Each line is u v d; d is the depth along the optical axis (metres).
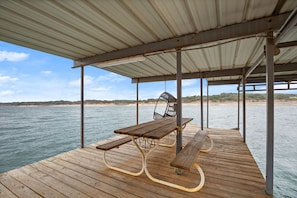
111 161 2.81
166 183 2.00
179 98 2.42
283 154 5.33
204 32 2.08
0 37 2.36
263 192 1.80
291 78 5.18
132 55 2.73
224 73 4.69
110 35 2.26
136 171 2.39
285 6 1.52
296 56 3.33
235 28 1.88
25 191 1.88
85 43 2.59
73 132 10.42
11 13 1.69
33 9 1.62
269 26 1.70
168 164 2.64
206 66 4.31
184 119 3.84
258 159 4.62
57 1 1.49
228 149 3.35
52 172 2.38
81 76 3.69
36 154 6.20
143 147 3.66
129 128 2.59
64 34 2.24
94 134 9.69
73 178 2.19
